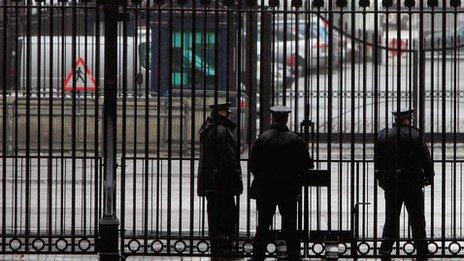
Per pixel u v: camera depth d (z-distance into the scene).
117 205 56.25
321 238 41.50
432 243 43.72
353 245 41.41
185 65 64.44
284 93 41.16
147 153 40.03
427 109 99.06
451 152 81.25
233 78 63.03
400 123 42.78
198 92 64.00
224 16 61.25
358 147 83.94
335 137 85.38
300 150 40.59
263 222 40.78
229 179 42.59
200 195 43.09
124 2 39.84
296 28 40.84
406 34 123.44
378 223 53.38
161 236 40.97
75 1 40.03
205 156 42.91
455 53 40.53
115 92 39.69
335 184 65.38
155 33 70.06
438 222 53.47
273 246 48.78
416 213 42.72
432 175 41.94
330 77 41.06
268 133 40.78
